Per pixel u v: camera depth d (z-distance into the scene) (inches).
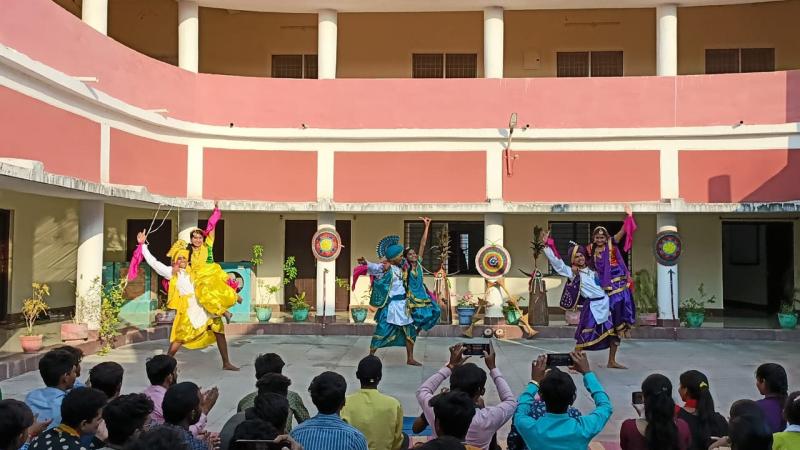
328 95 500.1
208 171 492.1
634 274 560.7
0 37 314.5
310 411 263.4
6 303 486.3
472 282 579.8
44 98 350.3
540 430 128.4
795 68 566.9
